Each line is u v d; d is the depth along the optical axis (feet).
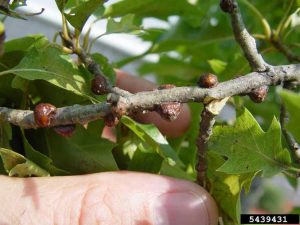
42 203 0.35
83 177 0.37
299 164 0.33
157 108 0.31
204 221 0.36
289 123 0.30
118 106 0.31
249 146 0.33
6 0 0.32
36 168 0.36
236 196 0.35
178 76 0.62
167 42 0.54
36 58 0.36
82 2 0.38
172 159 0.38
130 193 0.36
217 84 0.31
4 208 0.35
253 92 0.32
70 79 0.36
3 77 0.39
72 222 0.35
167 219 0.36
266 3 0.57
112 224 0.35
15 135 0.39
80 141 0.39
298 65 0.33
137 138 0.41
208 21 0.53
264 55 0.53
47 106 0.32
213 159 0.35
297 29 0.54
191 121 0.49
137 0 0.45
